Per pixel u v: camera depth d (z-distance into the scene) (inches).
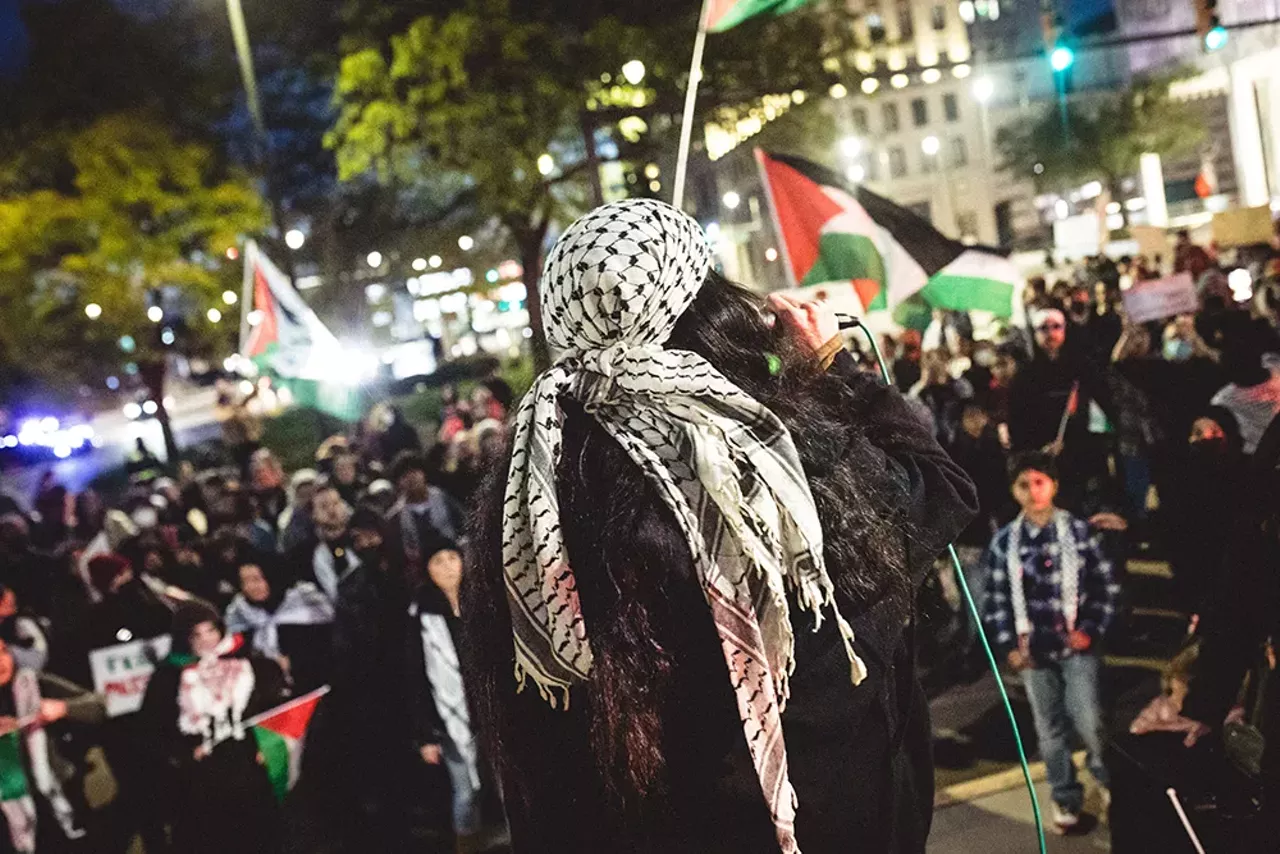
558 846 52.4
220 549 291.9
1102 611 195.0
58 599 289.6
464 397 934.4
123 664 241.8
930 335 519.8
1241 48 1342.3
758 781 48.6
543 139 584.1
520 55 560.4
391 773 233.8
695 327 53.1
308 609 251.3
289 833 227.3
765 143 650.8
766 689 47.2
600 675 47.9
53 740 234.2
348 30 624.4
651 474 48.4
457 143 590.2
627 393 50.8
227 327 930.7
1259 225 576.7
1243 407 274.2
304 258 970.1
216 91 804.0
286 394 940.0
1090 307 542.6
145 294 871.7
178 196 805.2
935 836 197.5
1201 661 100.5
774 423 49.4
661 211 52.7
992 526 287.0
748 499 47.8
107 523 386.6
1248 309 394.0
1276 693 89.8
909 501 53.4
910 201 2034.9
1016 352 462.0
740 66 591.5
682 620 48.3
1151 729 122.6
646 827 49.7
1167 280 383.6
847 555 49.8
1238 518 93.4
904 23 2014.0
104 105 784.3
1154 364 326.6
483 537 54.1
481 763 227.6
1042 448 323.0
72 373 987.9
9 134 766.5
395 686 235.8
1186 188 1407.5
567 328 51.7
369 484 399.5
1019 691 262.1
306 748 231.5
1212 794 104.6
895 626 51.5
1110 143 1371.8
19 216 765.3
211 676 220.2
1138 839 116.7
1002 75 1994.3
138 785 233.3
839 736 49.9
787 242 235.3
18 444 1000.9
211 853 220.1
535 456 50.4
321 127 823.1
